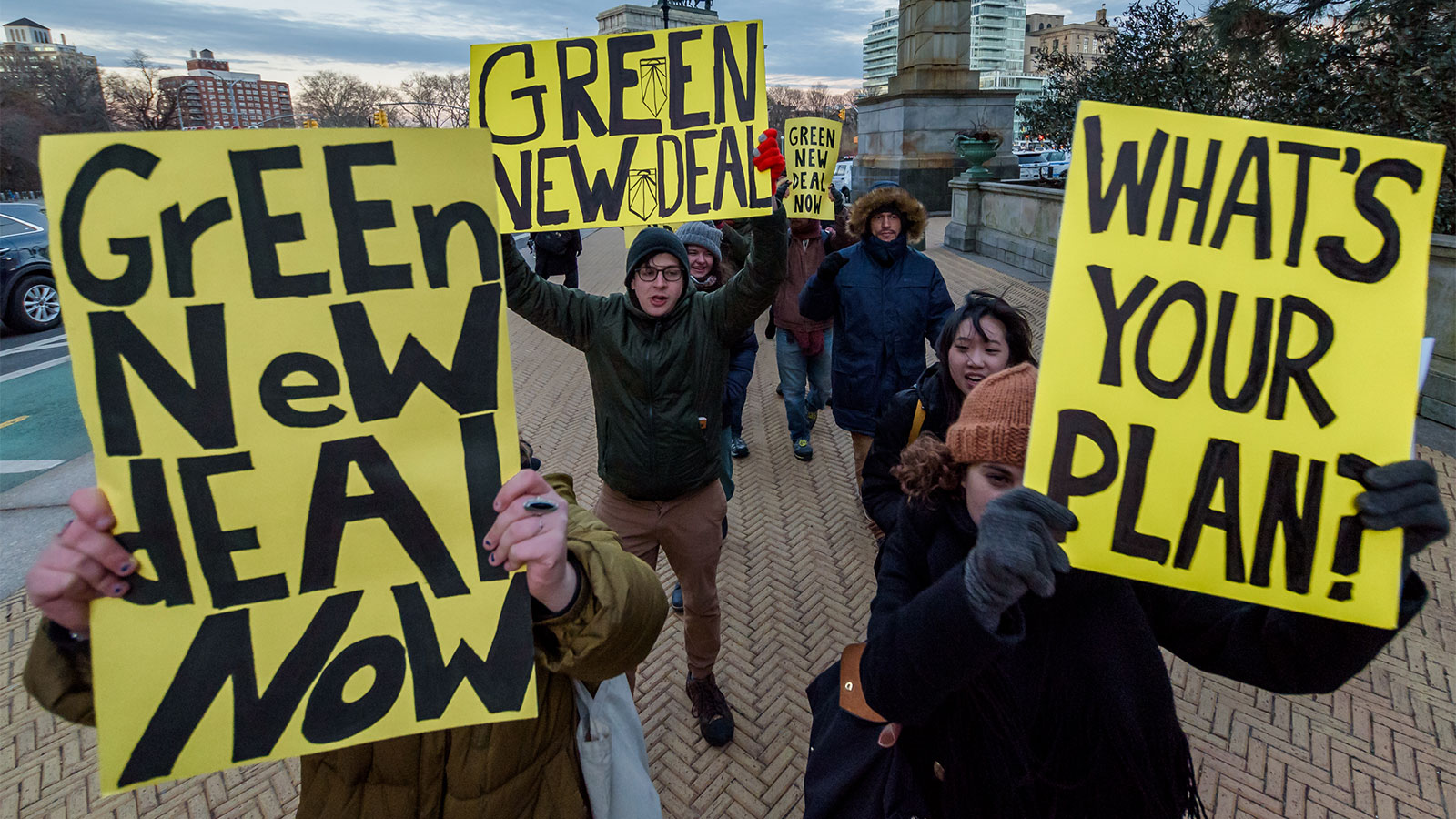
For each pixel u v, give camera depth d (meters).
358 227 1.17
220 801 2.70
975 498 1.33
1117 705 1.27
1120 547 1.19
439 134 1.18
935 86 17.95
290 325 1.16
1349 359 1.17
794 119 5.18
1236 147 1.21
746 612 3.64
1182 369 1.20
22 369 8.53
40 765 2.88
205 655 1.16
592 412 6.62
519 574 1.21
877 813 1.46
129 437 1.13
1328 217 1.19
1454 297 5.18
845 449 5.64
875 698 1.30
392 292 1.18
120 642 1.14
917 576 1.47
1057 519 1.09
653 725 2.96
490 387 1.21
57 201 1.10
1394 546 1.13
